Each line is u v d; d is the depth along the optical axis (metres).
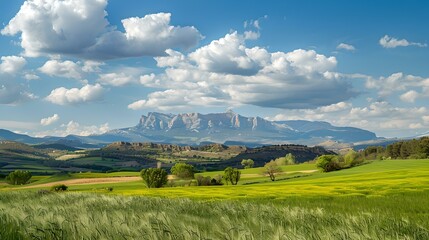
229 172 120.69
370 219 9.49
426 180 61.25
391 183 58.00
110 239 6.43
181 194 46.25
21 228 7.37
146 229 6.96
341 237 6.89
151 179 106.94
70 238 6.66
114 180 145.38
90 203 13.84
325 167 150.38
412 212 18.62
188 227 7.13
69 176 166.50
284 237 6.70
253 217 9.79
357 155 156.38
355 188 51.44
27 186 132.62
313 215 10.84
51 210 10.34
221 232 7.05
